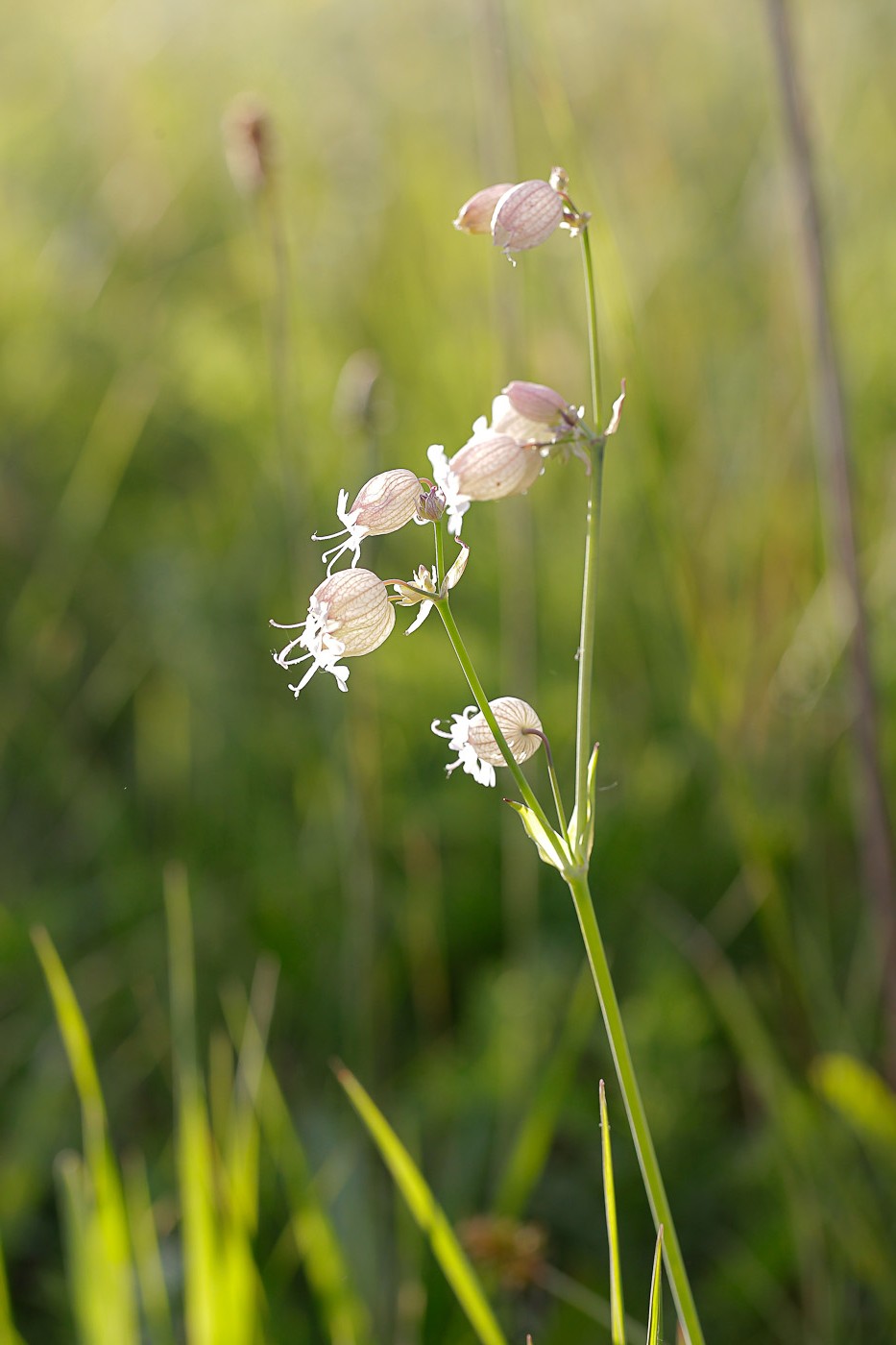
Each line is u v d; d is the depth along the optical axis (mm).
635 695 1244
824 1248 878
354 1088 759
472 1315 764
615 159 1524
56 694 1354
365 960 961
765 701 1185
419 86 1758
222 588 1329
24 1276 922
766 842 926
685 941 1020
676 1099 933
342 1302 824
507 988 1002
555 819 1149
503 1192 858
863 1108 852
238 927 1130
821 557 1290
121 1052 1050
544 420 691
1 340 1540
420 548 1284
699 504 1285
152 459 1540
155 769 1280
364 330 1520
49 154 1724
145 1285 826
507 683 1115
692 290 1441
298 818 1215
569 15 1632
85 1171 848
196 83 1831
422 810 1161
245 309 1588
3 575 1404
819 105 1541
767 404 1327
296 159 1724
